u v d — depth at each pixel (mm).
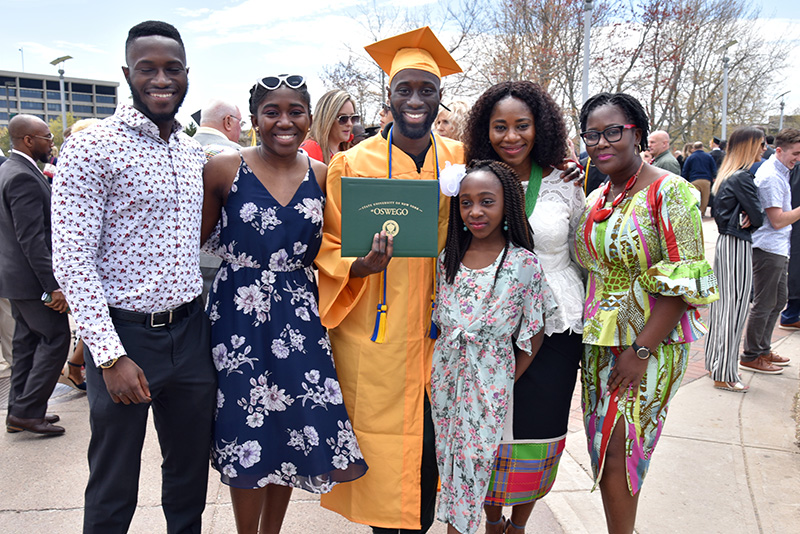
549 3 19266
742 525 2828
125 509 2197
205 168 2355
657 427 2311
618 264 2281
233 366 2318
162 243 2129
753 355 5043
